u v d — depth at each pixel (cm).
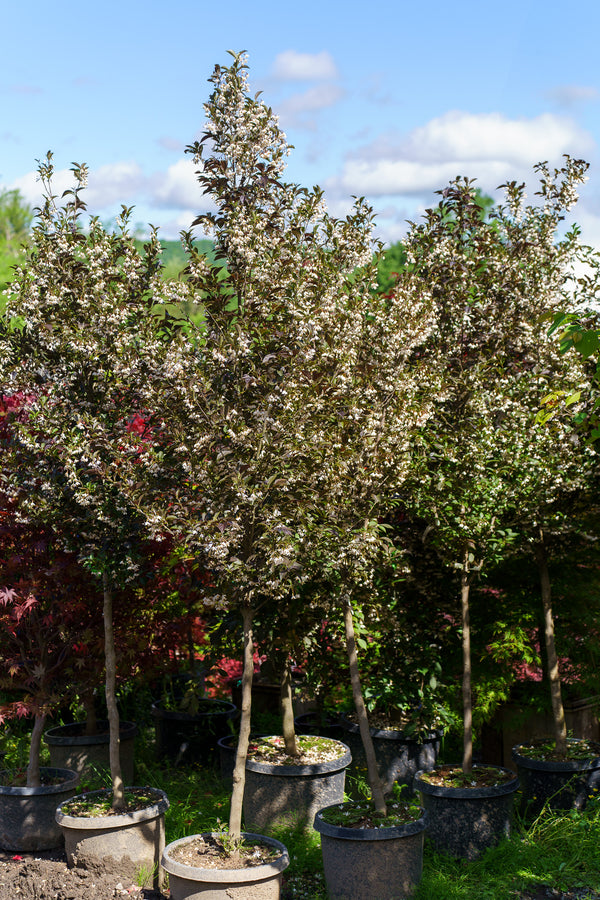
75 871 476
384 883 438
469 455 527
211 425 443
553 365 575
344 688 702
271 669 624
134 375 474
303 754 583
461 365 588
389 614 598
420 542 613
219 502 440
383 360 498
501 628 629
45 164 509
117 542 504
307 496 458
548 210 642
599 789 575
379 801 473
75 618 579
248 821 556
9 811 539
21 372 513
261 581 442
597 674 638
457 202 640
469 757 551
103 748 647
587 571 653
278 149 486
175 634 654
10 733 751
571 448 553
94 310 491
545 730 679
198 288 478
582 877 473
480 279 626
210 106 483
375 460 476
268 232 492
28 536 547
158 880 479
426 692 623
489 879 468
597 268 599
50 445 481
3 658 575
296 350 451
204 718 704
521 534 598
